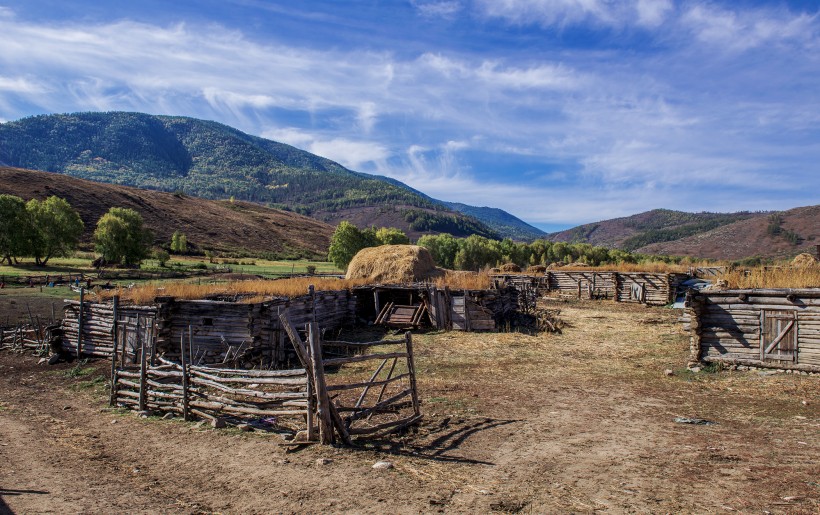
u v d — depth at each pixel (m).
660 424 9.77
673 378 13.95
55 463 8.11
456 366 15.91
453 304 23.42
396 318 23.62
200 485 7.08
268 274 65.94
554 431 9.39
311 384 8.77
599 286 39.06
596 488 6.65
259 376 9.77
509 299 28.62
